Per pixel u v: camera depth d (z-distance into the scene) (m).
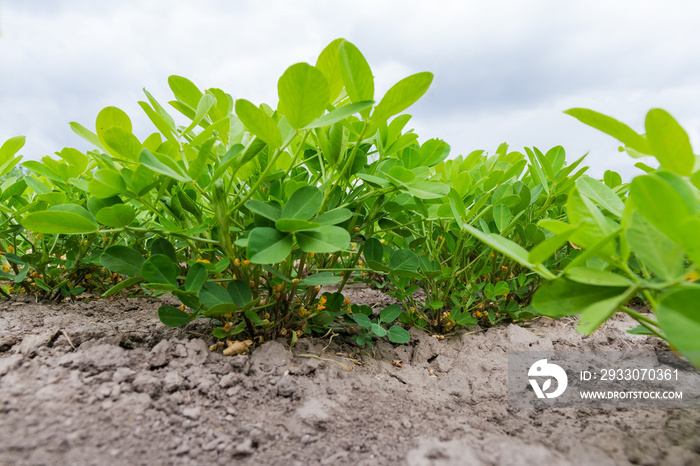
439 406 0.41
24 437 0.30
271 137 0.36
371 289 0.77
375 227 0.63
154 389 0.37
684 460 0.32
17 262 0.55
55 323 0.51
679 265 0.28
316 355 0.48
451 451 0.33
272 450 0.33
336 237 0.36
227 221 0.42
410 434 0.36
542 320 0.63
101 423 0.32
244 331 0.49
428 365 0.50
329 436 0.35
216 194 0.41
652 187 0.23
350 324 0.57
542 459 0.32
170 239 0.63
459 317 0.56
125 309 0.60
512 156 0.67
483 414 0.41
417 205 0.52
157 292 0.51
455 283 0.62
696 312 0.24
